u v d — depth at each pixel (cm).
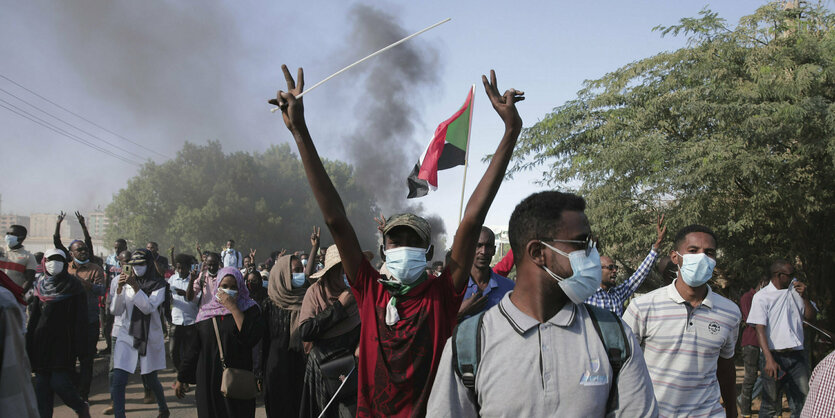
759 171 959
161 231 5631
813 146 980
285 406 575
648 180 1064
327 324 470
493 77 291
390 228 321
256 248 5588
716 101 1059
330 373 470
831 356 243
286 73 302
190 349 582
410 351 302
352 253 320
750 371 771
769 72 1042
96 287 879
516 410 180
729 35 1102
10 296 310
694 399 359
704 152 1016
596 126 1218
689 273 353
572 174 1198
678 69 1151
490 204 297
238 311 566
